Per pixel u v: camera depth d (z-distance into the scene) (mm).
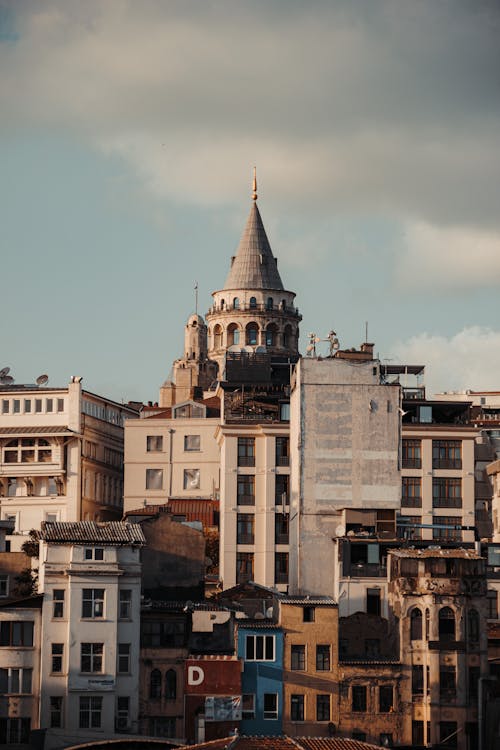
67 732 162750
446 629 167000
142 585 186750
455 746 164125
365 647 172125
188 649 168125
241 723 163875
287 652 165875
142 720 166125
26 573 182125
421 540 187375
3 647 166250
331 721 164500
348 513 196750
